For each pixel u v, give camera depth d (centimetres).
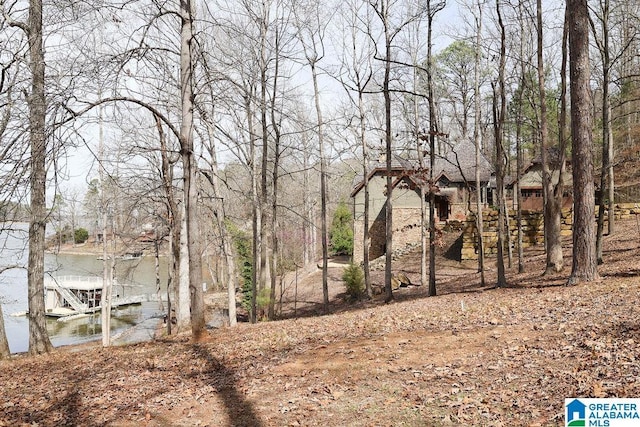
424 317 1188
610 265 1585
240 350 1059
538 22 1681
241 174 2498
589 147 1301
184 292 1914
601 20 1766
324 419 639
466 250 2770
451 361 789
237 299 3350
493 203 3678
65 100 973
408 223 3591
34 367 1183
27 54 1215
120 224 2414
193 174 1230
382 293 2569
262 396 748
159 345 1297
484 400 629
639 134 3366
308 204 4062
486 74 2545
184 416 710
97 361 1154
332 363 859
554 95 3059
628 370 629
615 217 2689
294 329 1273
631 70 2669
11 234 1573
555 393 612
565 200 3197
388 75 1988
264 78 2019
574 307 1011
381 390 710
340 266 3731
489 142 4350
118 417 731
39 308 1502
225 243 1997
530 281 1675
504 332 909
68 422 734
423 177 1898
